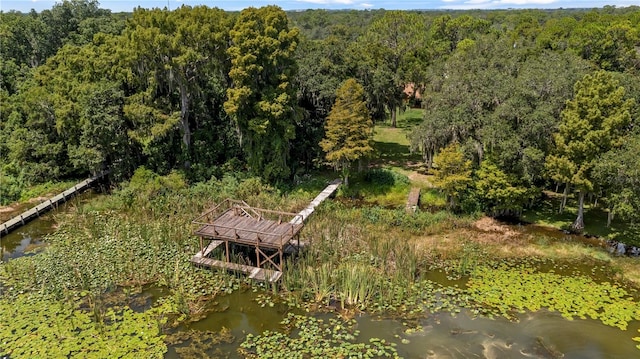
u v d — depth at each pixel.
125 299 19.42
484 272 21.27
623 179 21.19
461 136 27.64
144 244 23.86
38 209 28.64
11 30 49.94
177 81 30.70
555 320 17.91
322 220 26.12
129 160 32.75
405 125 47.59
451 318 18.08
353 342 16.72
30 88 37.41
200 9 30.97
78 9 57.91
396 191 30.98
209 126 34.28
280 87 29.47
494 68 29.66
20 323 17.66
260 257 22.66
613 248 23.16
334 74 33.94
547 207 27.70
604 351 16.27
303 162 34.91
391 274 20.89
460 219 26.20
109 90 30.62
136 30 29.70
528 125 23.72
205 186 30.50
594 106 22.14
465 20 57.38
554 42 47.00
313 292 19.69
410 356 16.00
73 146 32.16
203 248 22.22
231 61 30.34
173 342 16.81
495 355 16.08
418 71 41.66
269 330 17.52
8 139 35.28
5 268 21.70
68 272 21.33
